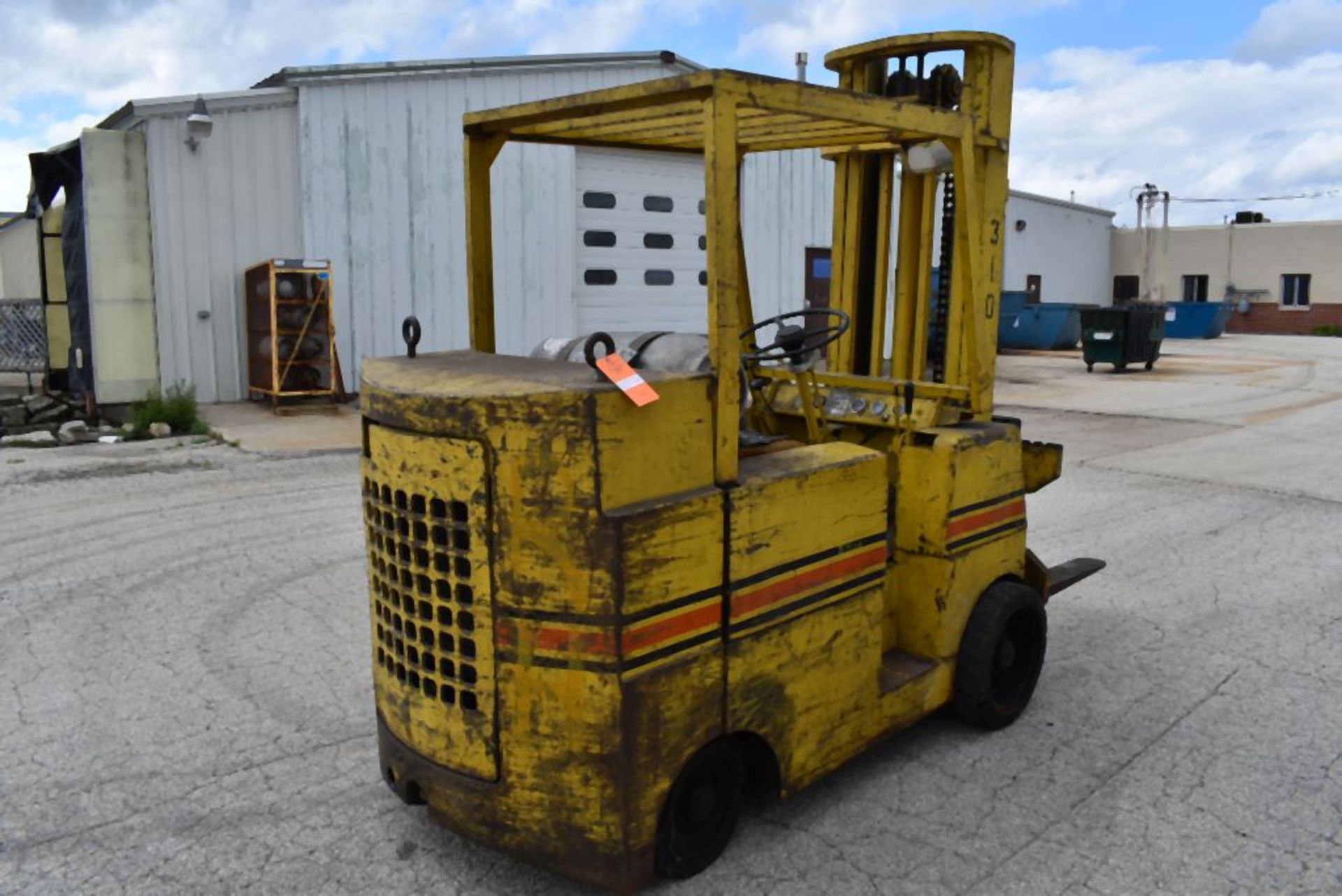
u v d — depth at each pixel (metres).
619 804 2.91
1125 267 36.25
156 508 8.04
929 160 4.33
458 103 14.00
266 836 3.60
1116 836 3.59
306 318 12.28
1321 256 34.19
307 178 13.09
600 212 15.34
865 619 3.63
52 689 4.79
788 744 3.39
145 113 11.94
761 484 3.15
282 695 4.73
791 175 17.22
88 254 11.76
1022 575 4.48
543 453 2.80
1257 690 4.85
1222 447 11.43
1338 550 7.25
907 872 3.36
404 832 3.62
